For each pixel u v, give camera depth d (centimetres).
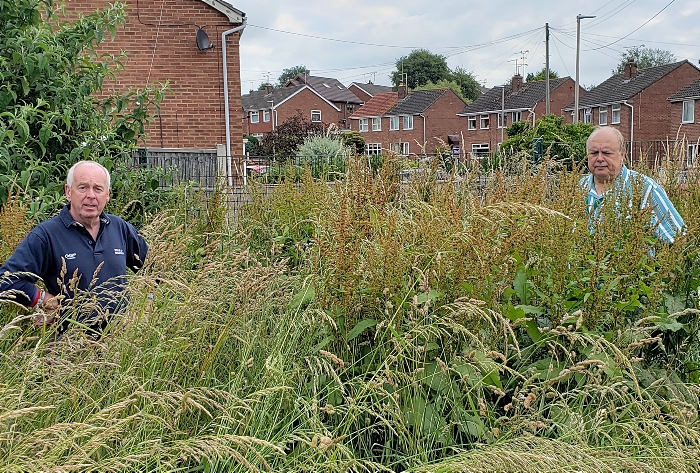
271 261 508
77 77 608
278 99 7481
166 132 1525
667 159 584
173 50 1514
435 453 297
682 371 356
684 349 358
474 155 603
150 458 251
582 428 269
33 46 545
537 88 5612
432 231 360
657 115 4569
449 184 439
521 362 338
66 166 561
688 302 379
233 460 268
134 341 295
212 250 446
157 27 1499
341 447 253
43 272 385
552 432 305
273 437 289
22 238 415
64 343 283
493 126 5756
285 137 3519
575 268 353
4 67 545
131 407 271
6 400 245
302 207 622
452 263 338
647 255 372
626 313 361
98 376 280
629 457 254
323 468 265
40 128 561
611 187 431
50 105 566
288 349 337
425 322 335
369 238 370
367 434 317
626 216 393
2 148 496
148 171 655
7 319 342
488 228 362
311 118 7425
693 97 4134
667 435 261
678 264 377
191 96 1530
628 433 286
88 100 596
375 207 385
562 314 333
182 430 289
